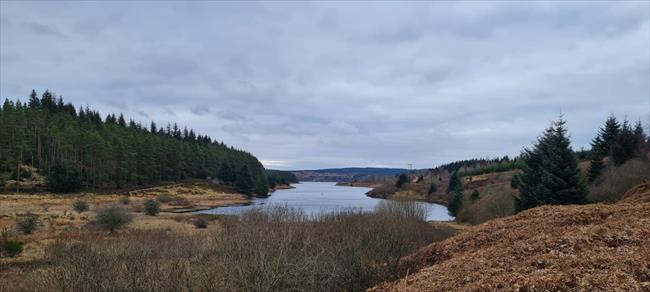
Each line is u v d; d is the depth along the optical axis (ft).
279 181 541.34
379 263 32.40
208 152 361.30
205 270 27.76
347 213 56.13
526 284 17.47
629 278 16.14
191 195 250.57
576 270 17.83
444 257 29.32
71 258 28.99
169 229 76.69
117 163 239.71
